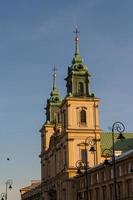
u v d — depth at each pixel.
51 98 146.12
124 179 82.38
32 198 183.00
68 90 117.44
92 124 113.94
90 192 99.44
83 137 112.62
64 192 113.25
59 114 129.62
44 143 143.38
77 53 119.94
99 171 94.88
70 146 111.62
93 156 111.75
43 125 144.50
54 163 128.25
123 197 82.25
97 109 115.25
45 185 140.00
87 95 116.00
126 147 123.94
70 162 110.75
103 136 127.38
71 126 112.94
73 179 109.88
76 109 114.19
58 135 124.25
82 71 117.44
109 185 89.44
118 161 84.12
